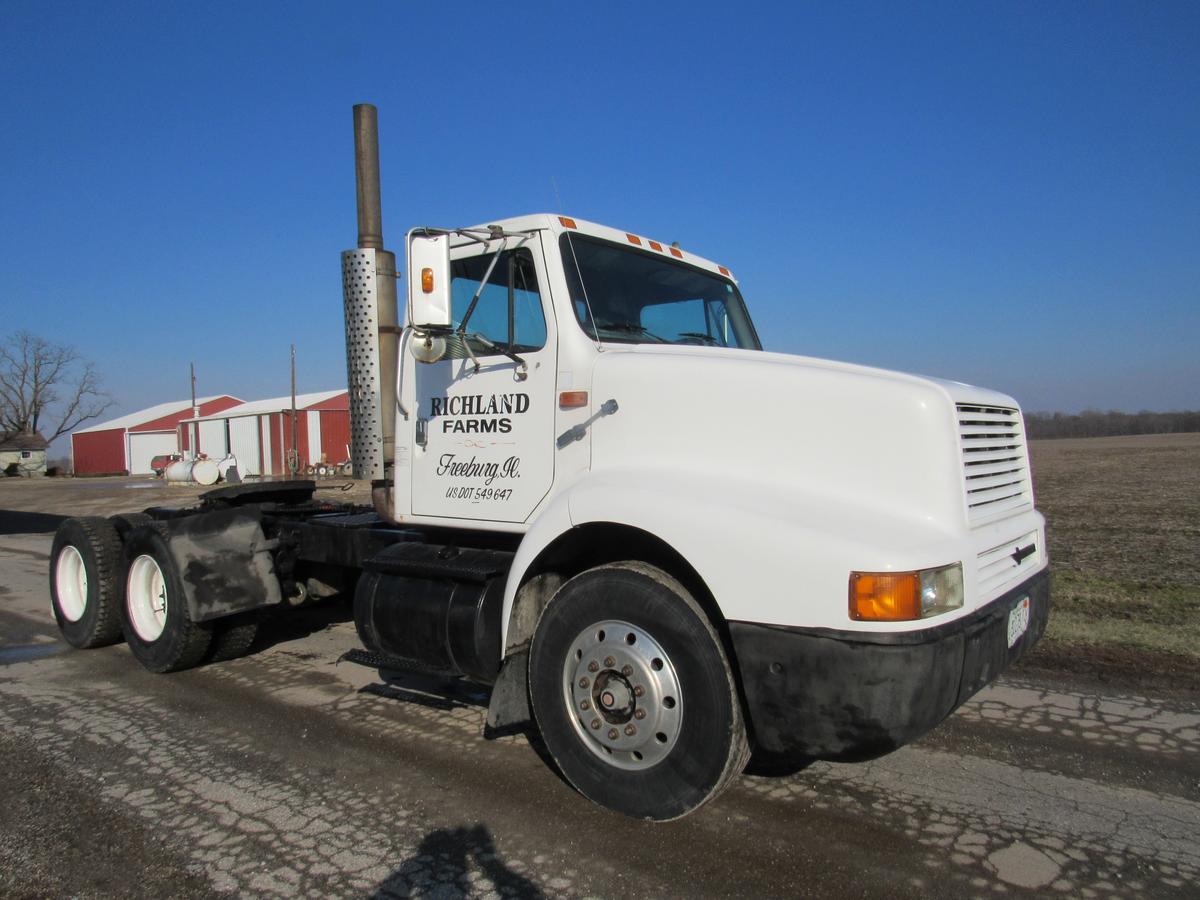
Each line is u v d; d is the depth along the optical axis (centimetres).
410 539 497
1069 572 871
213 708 501
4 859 321
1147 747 423
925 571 291
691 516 325
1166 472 2488
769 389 348
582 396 390
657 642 334
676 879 303
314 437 4384
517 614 383
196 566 551
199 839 336
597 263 423
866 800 367
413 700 507
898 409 325
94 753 429
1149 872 307
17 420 6994
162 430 6181
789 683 299
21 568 1120
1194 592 756
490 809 360
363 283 530
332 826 346
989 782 384
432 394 453
